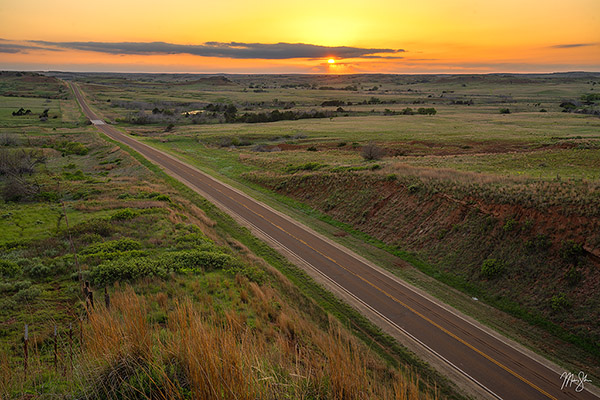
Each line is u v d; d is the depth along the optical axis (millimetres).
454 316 22234
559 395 16141
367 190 40312
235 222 37656
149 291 18328
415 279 26969
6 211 36719
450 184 34406
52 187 47875
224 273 22609
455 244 28844
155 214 35000
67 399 5020
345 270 28000
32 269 20750
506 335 20562
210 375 4367
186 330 5340
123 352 5262
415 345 19344
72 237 28359
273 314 17984
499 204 28734
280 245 32375
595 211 23766
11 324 14414
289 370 5379
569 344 19672
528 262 24391
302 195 46094
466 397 15922
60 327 13531
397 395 4680
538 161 47875
